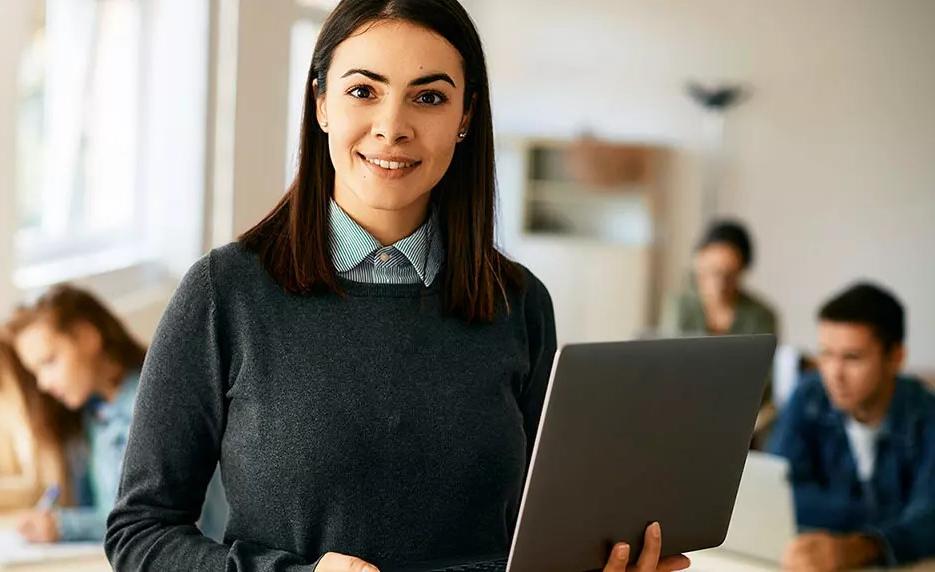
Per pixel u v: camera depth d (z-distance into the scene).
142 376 1.46
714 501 1.50
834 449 3.10
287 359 1.43
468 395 1.47
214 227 4.48
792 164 8.73
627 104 9.10
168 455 1.45
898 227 8.52
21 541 2.51
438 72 1.41
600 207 9.18
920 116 8.42
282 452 1.41
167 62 4.41
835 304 2.98
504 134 9.19
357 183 1.42
